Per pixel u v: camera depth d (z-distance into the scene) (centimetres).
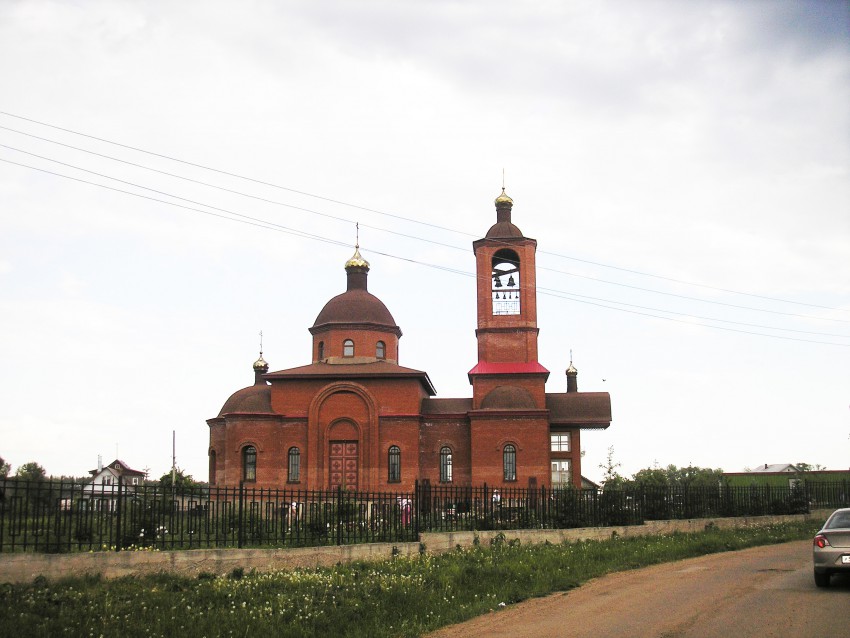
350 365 5200
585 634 1395
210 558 1994
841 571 1720
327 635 1548
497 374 5028
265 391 5094
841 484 4134
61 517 1978
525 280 5194
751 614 1477
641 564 2317
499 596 1850
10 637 1434
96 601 1664
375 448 4888
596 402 5169
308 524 2458
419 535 2486
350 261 5566
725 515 3491
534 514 2941
